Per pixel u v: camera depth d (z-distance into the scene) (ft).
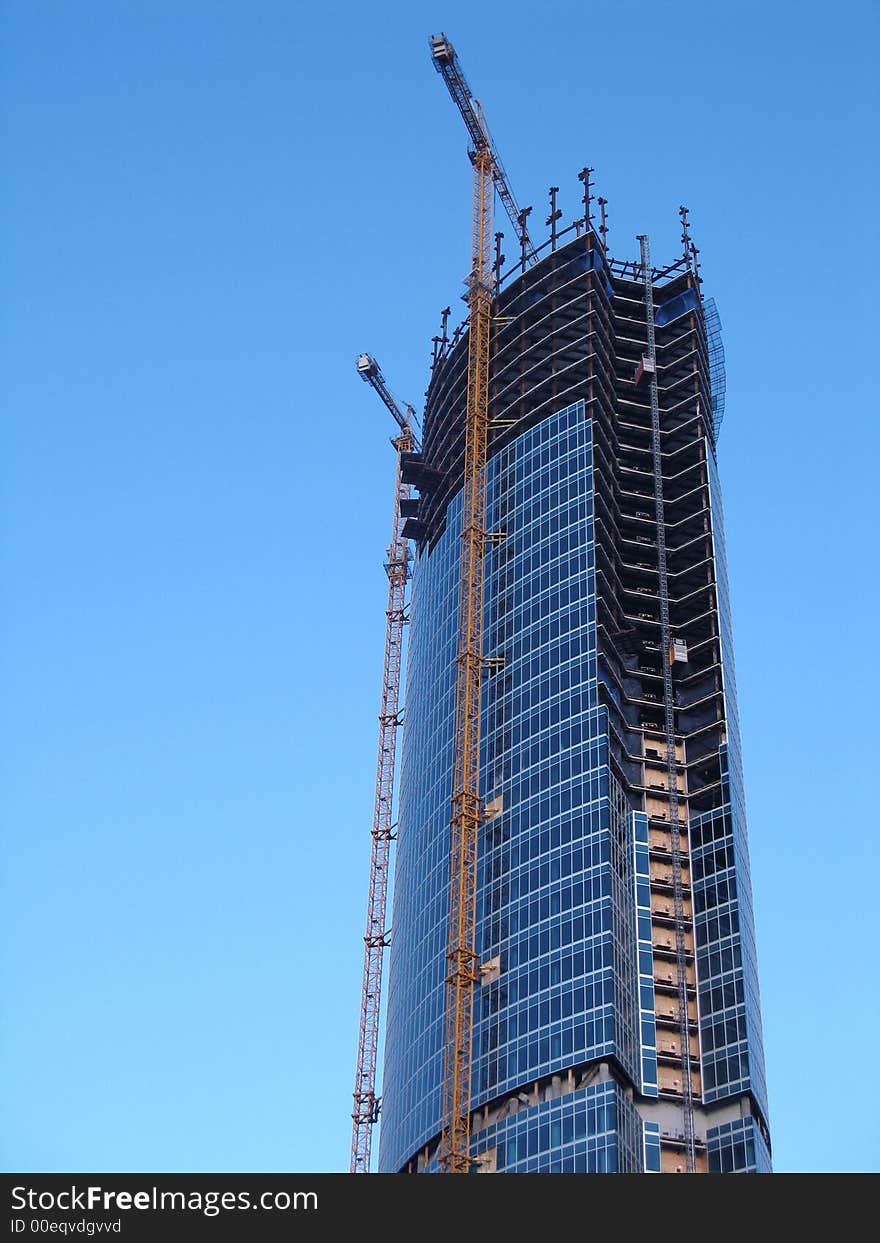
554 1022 604.49
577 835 644.27
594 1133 570.46
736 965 640.99
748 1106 607.37
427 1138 626.23
